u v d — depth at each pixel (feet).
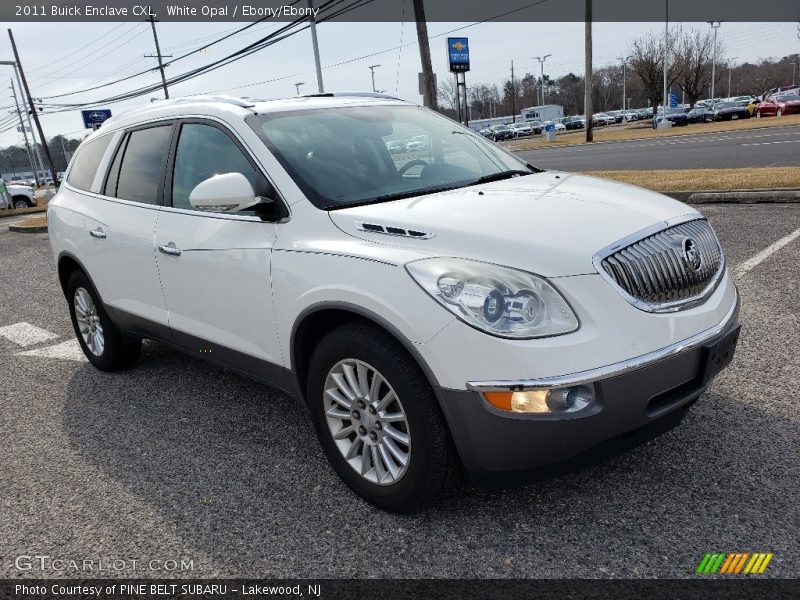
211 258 10.98
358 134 11.78
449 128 13.52
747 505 8.82
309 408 10.10
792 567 7.66
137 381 15.35
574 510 9.05
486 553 8.34
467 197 9.95
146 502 10.14
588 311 7.74
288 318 9.73
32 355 18.17
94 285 14.76
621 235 8.40
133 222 12.96
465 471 8.70
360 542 8.77
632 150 74.33
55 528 9.62
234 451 11.57
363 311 8.53
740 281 18.39
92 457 11.77
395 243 8.70
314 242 9.40
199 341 12.03
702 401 11.82
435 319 7.86
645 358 7.88
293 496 10.00
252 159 10.72
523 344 7.54
